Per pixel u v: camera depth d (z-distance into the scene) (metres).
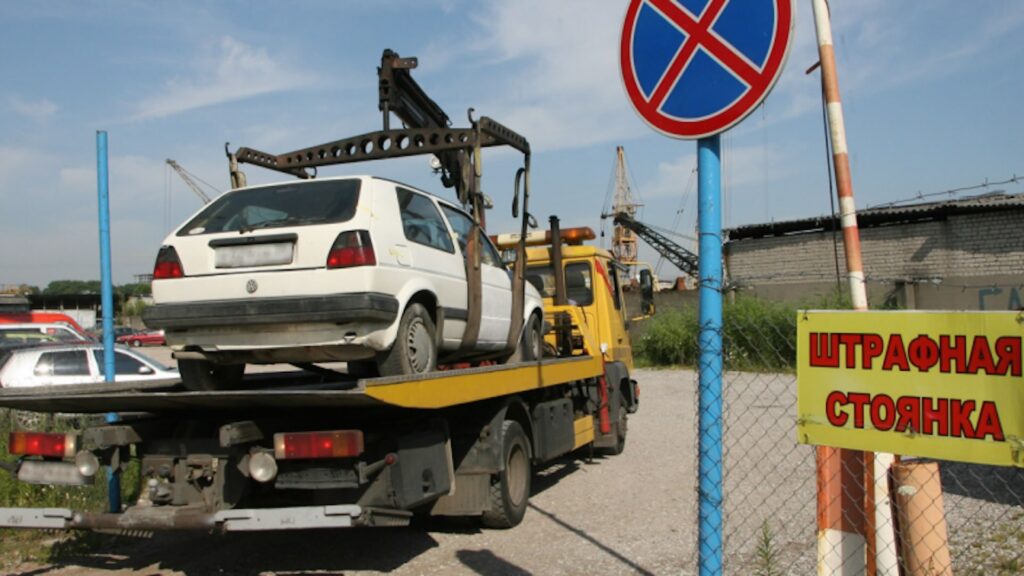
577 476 9.28
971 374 2.75
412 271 5.87
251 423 5.05
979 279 24.97
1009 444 2.68
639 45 3.45
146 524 5.01
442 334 6.34
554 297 10.51
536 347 8.75
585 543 6.24
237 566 5.86
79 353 13.24
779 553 5.74
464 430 6.57
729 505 7.43
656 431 12.98
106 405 5.41
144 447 5.51
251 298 5.34
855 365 2.98
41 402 5.42
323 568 5.77
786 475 8.83
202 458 5.28
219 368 6.19
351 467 4.98
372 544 6.40
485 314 7.30
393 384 4.80
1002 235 25.44
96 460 5.28
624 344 11.58
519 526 6.90
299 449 4.82
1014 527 6.22
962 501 7.18
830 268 29.81
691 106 3.29
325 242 5.33
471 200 7.03
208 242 5.54
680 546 6.07
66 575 5.69
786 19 3.06
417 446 5.61
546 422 7.95
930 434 2.83
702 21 3.27
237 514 4.88
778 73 3.07
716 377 3.26
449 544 6.35
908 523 3.39
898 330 2.90
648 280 11.41
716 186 3.28
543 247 11.15
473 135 7.02
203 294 5.45
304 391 4.59
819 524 3.67
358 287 5.25
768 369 4.41
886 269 27.81
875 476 3.49
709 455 3.27
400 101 8.90
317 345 5.30
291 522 4.82
